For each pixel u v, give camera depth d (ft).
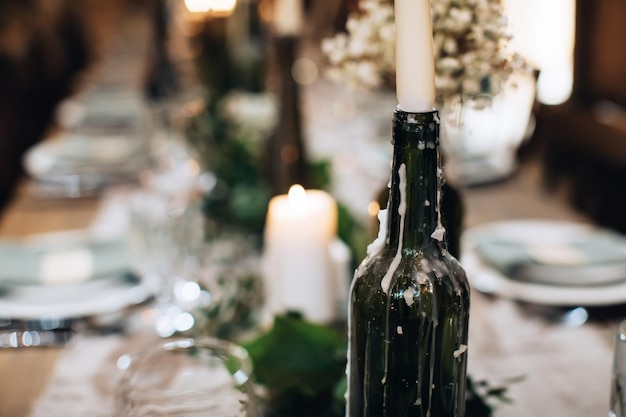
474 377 3.13
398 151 1.87
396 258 1.96
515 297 3.72
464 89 2.51
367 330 2.01
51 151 6.38
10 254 4.01
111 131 7.41
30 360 3.37
